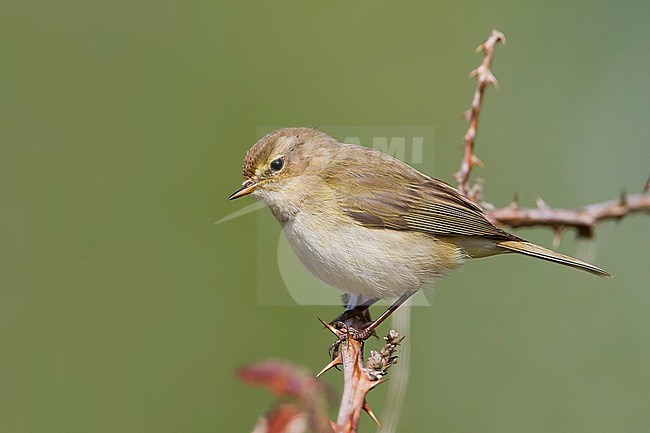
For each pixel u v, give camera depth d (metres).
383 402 11.84
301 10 14.68
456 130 14.58
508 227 9.62
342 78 14.59
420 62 14.85
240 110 14.13
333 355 8.26
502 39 8.96
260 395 11.97
